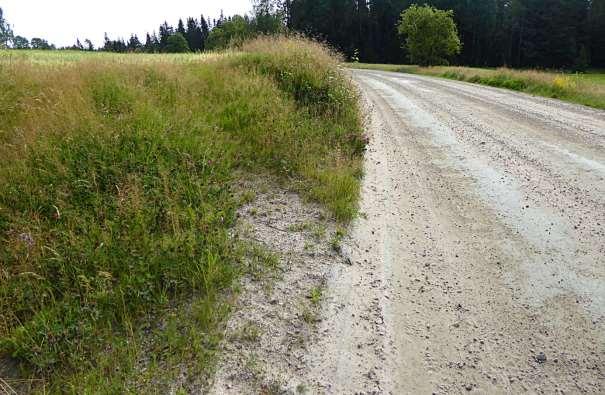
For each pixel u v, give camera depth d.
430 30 45.06
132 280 3.50
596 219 5.20
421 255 4.52
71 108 5.71
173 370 2.87
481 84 21.58
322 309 3.58
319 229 4.74
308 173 5.99
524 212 5.45
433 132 9.84
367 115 10.52
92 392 2.70
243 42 13.28
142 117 6.01
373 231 4.96
